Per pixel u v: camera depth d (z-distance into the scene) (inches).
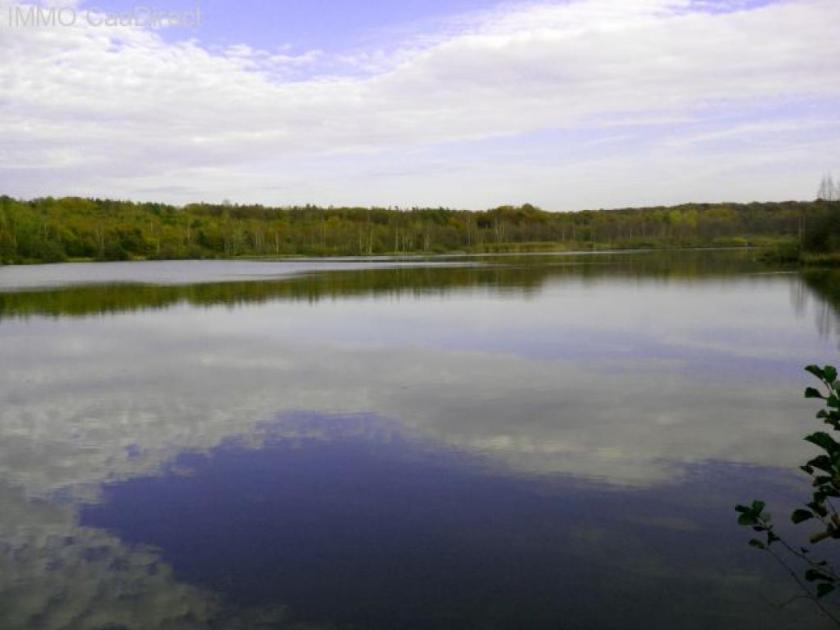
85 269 2765.7
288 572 254.5
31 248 3523.6
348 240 4613.7
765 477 339.3
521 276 1809.8
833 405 135.9
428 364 619.2
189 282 1776.6
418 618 224.2
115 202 4909.0
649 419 438.9
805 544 269.3
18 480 346.0
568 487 329.4
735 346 691.4
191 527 292.2
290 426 431.8
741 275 1683.1
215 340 780.6
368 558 264.1
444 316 968.9
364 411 462.6
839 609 225.5
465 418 444.1
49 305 1195.3
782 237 4530.0
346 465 362.0
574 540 276.5
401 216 5428.2
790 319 876.6
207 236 4350.4
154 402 494.3
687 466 355.3
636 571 252.4
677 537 277.9
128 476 350.6
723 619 222.1
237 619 224.5
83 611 229.6
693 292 1268.5
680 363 610.5
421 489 329.4
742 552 265.1
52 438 414.0
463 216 5713.6
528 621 222.2
